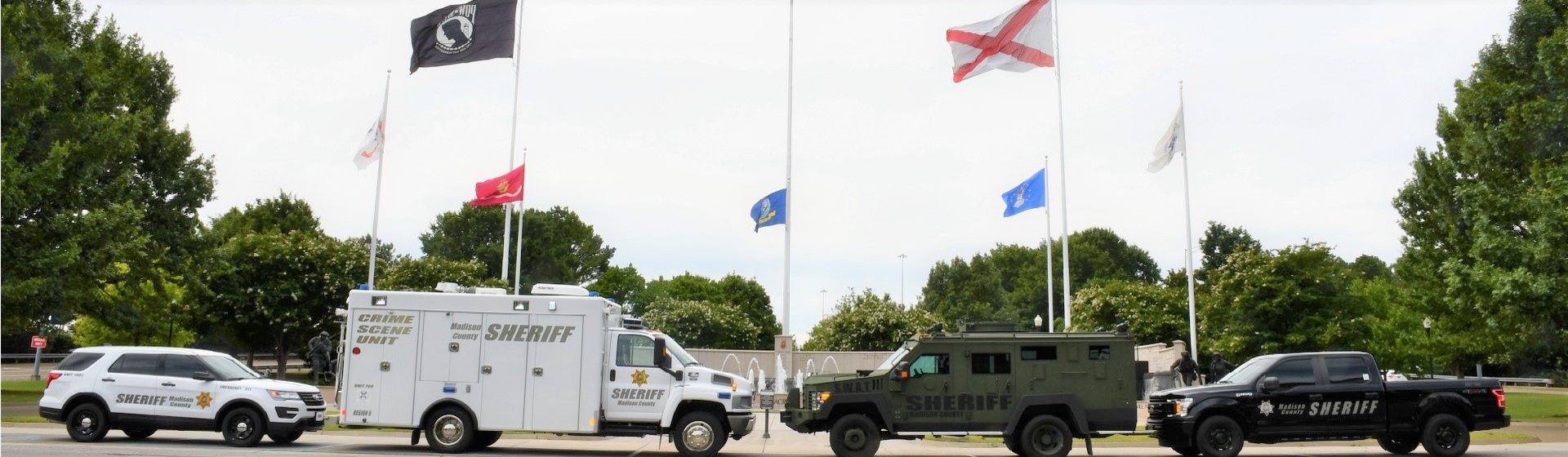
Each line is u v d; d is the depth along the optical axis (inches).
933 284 3843.5
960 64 1256.2
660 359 702.5
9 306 1069.8
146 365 729.6
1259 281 1576.0
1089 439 664.4
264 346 1987.0
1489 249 1073.5
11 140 999.6
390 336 698.2
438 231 2947.8
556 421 691.4
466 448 689.6
